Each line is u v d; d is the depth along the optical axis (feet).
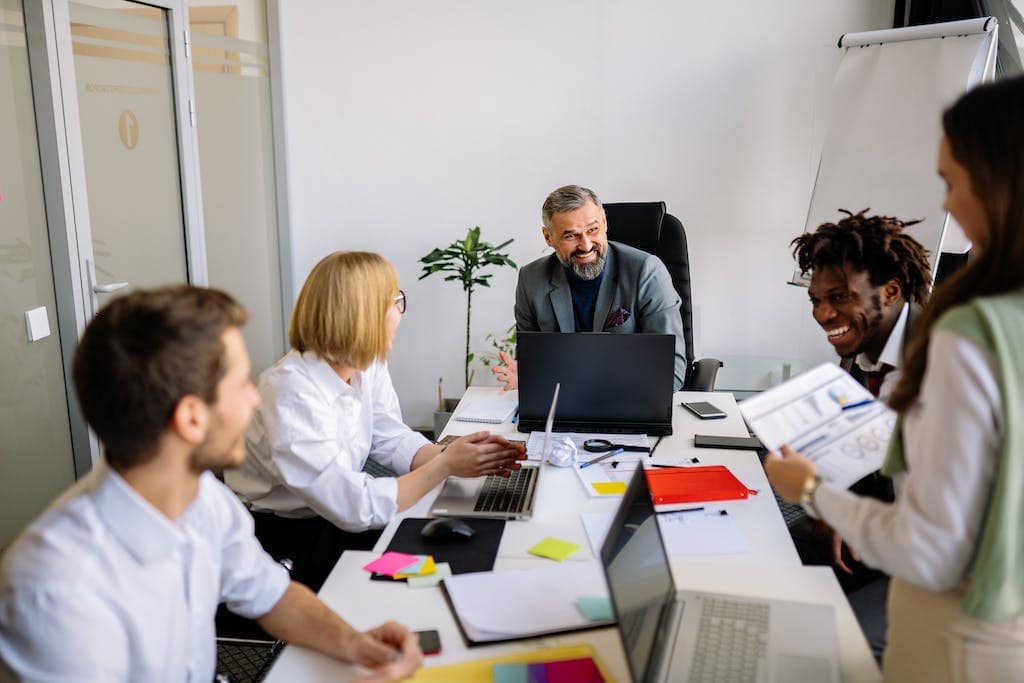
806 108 12.83
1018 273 3.21
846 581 6.01
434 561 5.24
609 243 9.90
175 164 11.91
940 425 3.20
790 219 13.15
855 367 6.23
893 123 10.87
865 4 12.40
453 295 14.28
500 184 13.79
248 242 13.78
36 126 9.51
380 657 4.15
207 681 4.26
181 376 3.41
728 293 13.56
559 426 7.77
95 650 3.36
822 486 3.91
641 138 13.33
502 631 4.37
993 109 3.20
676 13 12.89
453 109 13.66
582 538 5.53
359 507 5.97
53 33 9.42
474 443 6.32
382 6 13.47
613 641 4.34
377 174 14.03
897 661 3.74
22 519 9.53
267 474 6.64
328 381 6.36
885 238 5.72
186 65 11.89
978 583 3.24
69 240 9.81
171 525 3.65
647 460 7.00
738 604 4.63
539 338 7.65
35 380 9.64
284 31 13.70
